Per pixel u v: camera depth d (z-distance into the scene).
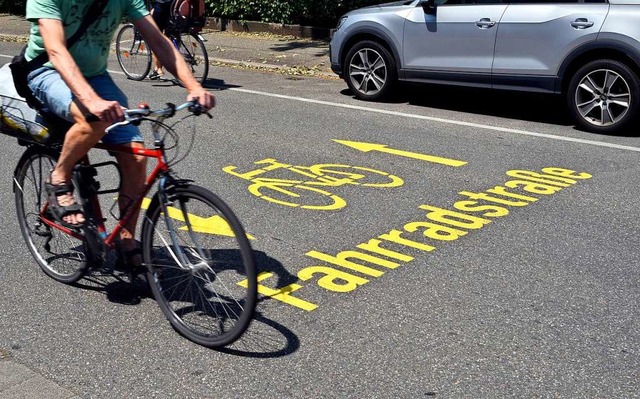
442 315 4.57
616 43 8.48
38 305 4.77
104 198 6.18
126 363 4.11
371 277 5.09
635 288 4.92
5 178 7.27
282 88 11.62
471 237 5.75
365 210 6.32
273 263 5.32
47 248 5.09
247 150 8.12
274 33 16.58
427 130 8.96
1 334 4.43
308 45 15.23
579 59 8.88
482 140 8.50
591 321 4.50
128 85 11.90
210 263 4.11
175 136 4.37
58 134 4.59
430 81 10.05
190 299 4.32
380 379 3.93
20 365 4.10
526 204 6.45
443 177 7.17
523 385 3.86
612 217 6.15
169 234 4.24
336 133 8.81
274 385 3.89
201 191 4.04
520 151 8.05
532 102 10.45
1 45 17.06
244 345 4.27
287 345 4.27
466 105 10.33
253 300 3.98
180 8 11.47
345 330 4.42
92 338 4.37
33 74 4.39
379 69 10.51
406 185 6.94
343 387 3.86
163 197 4.20
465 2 9.60
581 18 8.70
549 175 7.23
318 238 5.75
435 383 3.89
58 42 4.02
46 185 4.53
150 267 4.39
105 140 4.41
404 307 4.68
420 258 5.38
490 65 9.44
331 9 15.74
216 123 9.31
